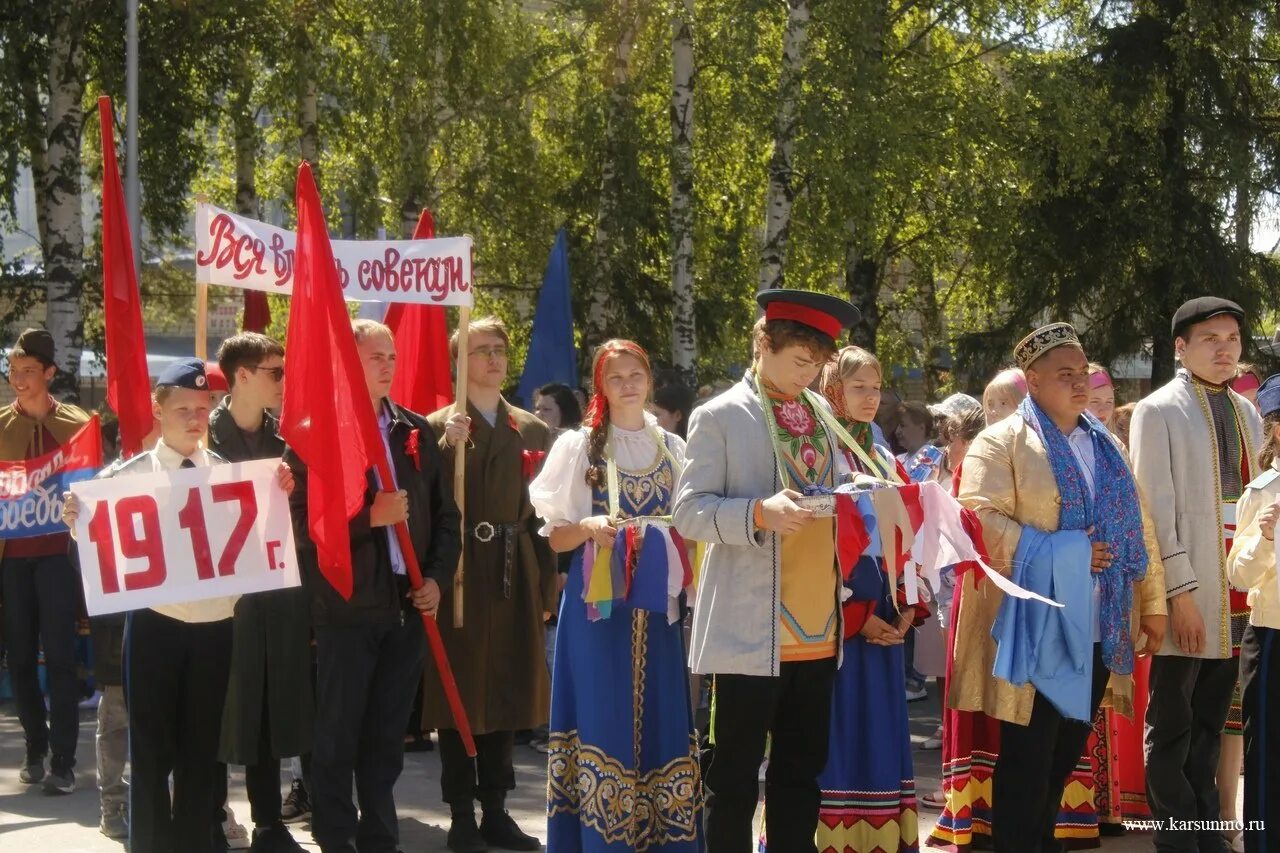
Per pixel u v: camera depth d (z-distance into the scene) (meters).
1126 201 18.08
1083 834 5.70
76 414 7.22
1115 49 18.20
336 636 5.02
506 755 5.82
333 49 17.70
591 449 5.02
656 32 18.16
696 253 18.69
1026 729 4.87
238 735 5.09
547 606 6.16
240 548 4.77
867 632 5.09
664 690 4.98
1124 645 4.90
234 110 16.48
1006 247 18.81
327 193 18.75
